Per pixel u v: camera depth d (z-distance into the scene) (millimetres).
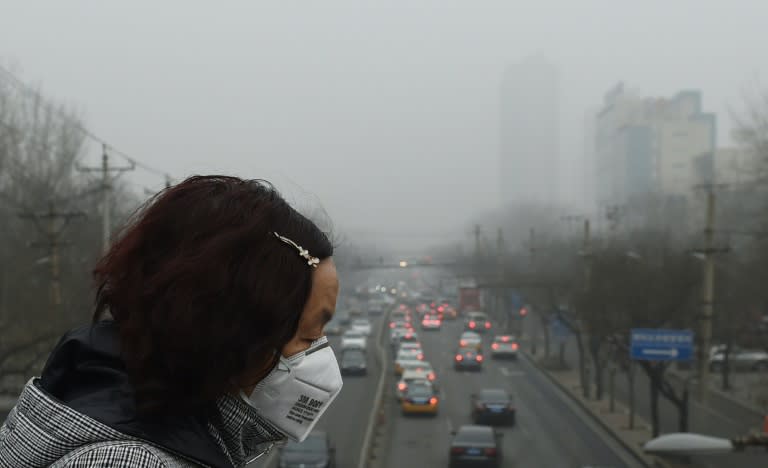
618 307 27750
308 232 1158
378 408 26688
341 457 20078
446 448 22766
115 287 1042
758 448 8742
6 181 27891
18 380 18766
